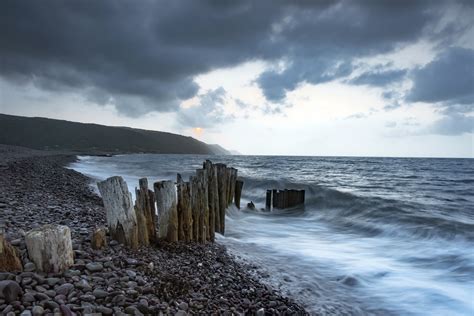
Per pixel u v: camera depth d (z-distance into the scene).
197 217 7.95
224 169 12.71
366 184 27.81
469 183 29.78
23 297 3.42
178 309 4.21
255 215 14.60
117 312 3.61
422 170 51.91
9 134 156.88
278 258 8.16
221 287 5.47
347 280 6.91
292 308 5.32
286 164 69.25
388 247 9.56
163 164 55.88
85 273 4.30
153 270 5.14
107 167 43.97
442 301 6.01
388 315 5.54
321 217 14.38
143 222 6.31
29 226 6.30
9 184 12.70
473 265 7.61
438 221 11.65
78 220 7.35
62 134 174.25
